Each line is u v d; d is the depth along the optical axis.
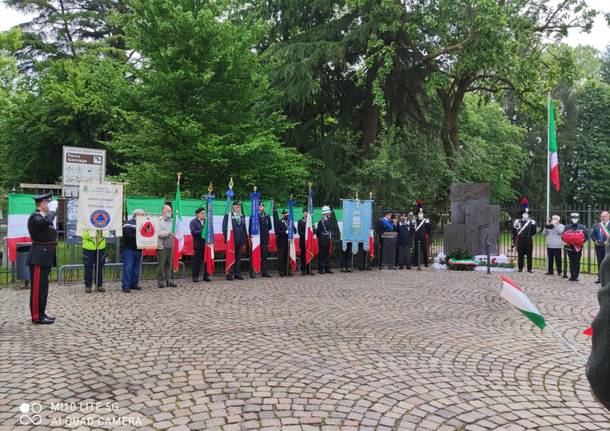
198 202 13.05
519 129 36.91
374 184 19.16
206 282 12.08
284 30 20.77
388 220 15.99
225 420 3.93
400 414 4.10
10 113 24.97
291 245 13.70
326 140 20.53
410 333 6.94
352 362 5.52
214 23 13.65
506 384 4.90
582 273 14.79
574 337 6.88
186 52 13.80
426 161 20.89
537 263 17.89
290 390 4.62
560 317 8.24
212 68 13.86
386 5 17.05
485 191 17.09
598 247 12.83
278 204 15.57
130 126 16.20
